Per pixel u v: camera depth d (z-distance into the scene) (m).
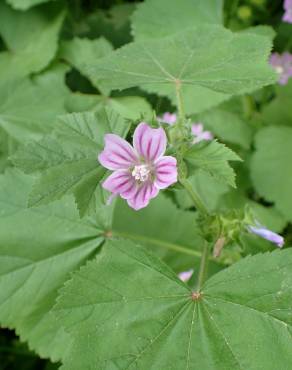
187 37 0.48
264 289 0.42
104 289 0.42
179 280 0.43
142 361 0.42
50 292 0.49
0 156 0.61
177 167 0.41
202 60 0.47
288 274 0.42
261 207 0.63
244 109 0.68
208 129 0.65
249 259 0.42
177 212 0.55
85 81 0.68
